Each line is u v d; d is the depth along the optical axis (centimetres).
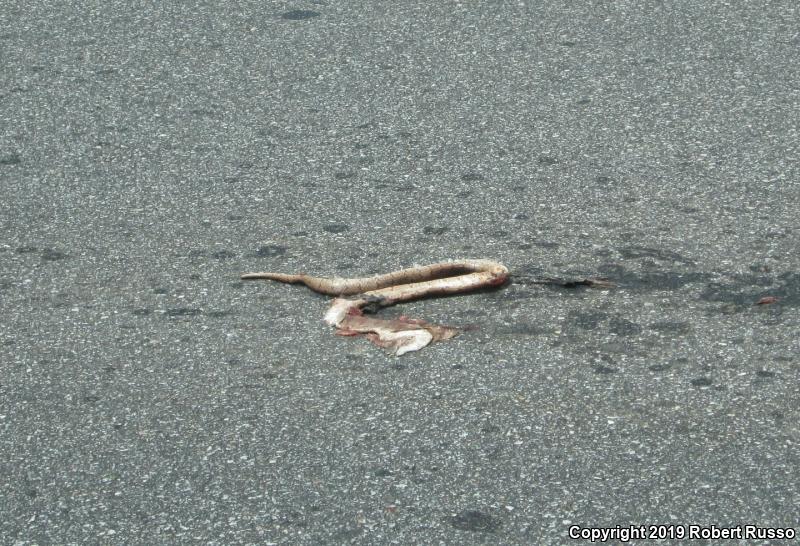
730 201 645
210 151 715
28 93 784
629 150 702
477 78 793
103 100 775
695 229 620
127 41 854
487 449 462
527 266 593
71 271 598
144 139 728
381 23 874
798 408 479
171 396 500
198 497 442
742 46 820
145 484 449
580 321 545
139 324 553
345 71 807
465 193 664
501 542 416
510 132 727
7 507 439
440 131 731
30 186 678
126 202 662
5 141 726
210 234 630
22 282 589
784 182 660
